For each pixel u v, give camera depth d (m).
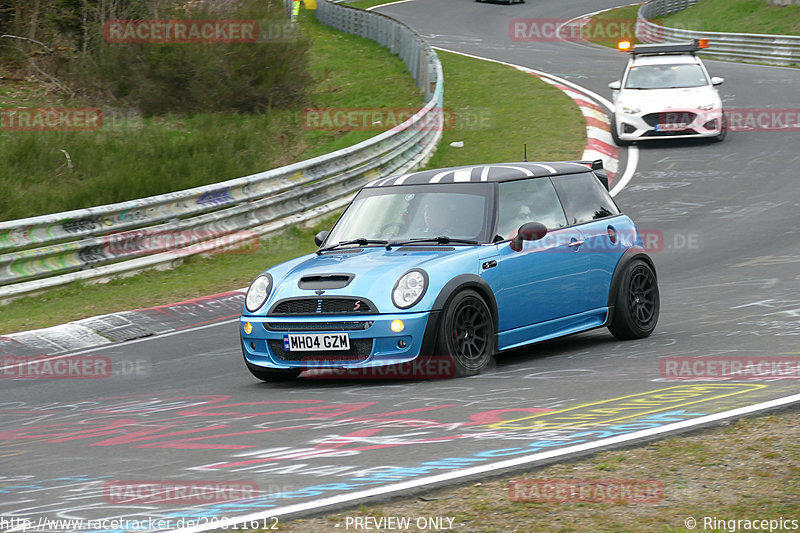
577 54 99.25
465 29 122.62
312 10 120.62
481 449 14.02
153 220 39.19
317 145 62.66
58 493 13.27
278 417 17.50
